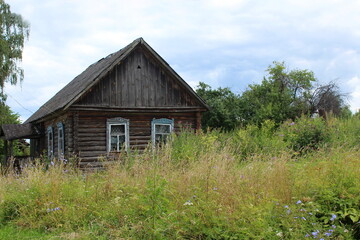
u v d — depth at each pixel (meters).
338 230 4.94
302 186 6.07
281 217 5.17
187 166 9.31
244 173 7.13
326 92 27.78
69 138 15.48
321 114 16.39
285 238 4.84
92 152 15.69
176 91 17.88
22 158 21.27
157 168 8.10
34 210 6.56
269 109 25.84
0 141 27.94
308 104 28.08
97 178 8.07
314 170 6.49
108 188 7.02
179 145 12.50
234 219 5.11
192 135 14.34
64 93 22.08
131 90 16.84
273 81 28.48
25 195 6.96
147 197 5.81
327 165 6.40
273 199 5.46
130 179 7.61
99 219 6.23
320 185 5.86
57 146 18.17
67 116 15.77
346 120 15.57
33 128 22.00
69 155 15.35
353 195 5.54
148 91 17.23
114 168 8.55
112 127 16.48
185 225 5.14
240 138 13.63
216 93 28.55
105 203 6.59
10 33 24.50
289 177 6.30
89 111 15.83
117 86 16.55
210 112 26.91
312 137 13.23
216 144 12.03
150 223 5.39
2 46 22.97
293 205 5.34
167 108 17.38
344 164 6.36
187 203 5.34
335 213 5.31
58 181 7.20
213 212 5.17
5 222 6.58
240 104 27.78
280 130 14.98
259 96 28.30
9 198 6.99
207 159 8.34
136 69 17.06
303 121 14.53
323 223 5.33
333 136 13.05
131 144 16.61
